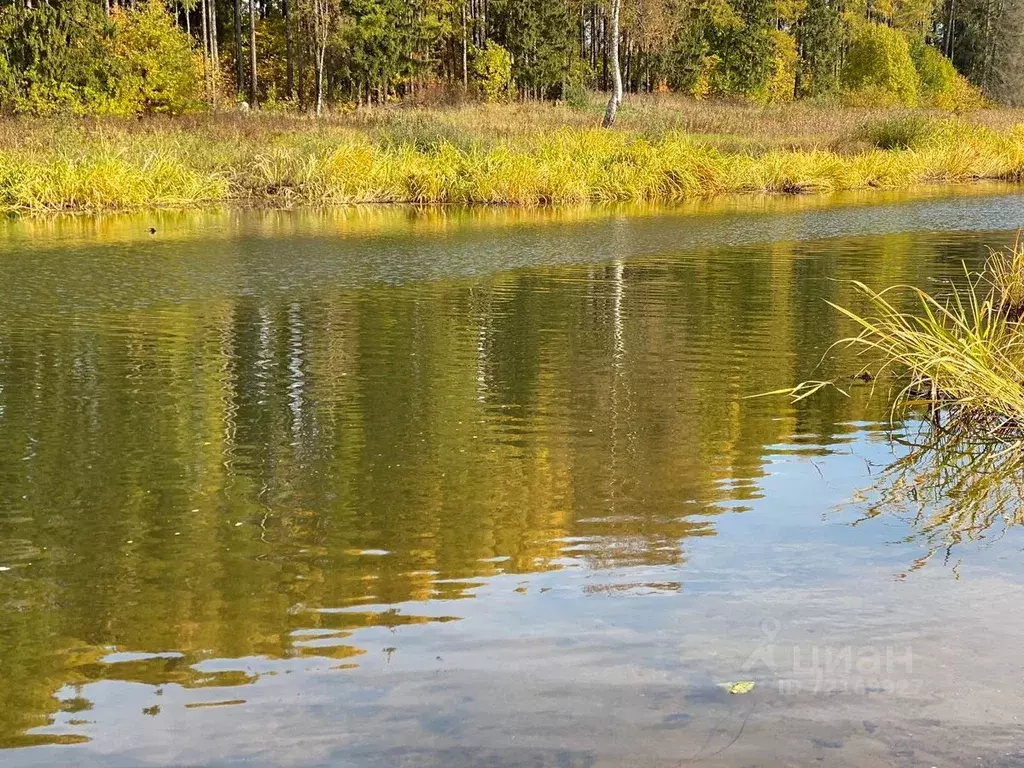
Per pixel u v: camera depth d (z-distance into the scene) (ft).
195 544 10.35
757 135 85.81
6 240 37.19
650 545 10.22
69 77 84.17
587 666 7.61
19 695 7.36
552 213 50.24
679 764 6.31
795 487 12.13
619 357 19.25
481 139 66.44
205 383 17.26
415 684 7.39
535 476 12.49
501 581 9.32
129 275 29.19
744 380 17.53
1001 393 14.55
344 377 17.67
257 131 72.49
